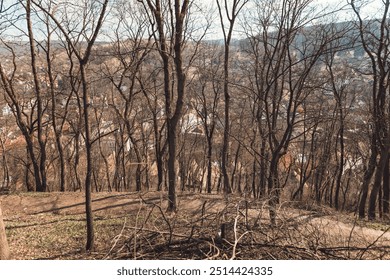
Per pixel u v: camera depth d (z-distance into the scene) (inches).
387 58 603.8
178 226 273.1
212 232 257.8
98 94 944.9
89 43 288.5
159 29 480.7
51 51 766.5
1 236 253.9
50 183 990.4
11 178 1064.8
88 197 297.3
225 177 634.2
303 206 399.5
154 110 758.5
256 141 865.5
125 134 1074.7
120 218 427.2
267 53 579.2
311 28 577.3
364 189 631.2
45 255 291.4
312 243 256.4
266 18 629.9
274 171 477.7
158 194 557.6
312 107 886.4
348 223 394.9
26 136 714.8
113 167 1192.8
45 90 846.5
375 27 617.9
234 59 807.1
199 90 924.6
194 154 1198.3
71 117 914.7
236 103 951.6
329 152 935.7
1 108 982.4
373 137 658.8
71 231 374.3
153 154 1096.8
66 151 1032.2
